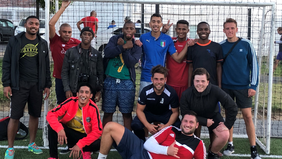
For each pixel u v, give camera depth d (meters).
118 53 3.46
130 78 3.66
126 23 3.52
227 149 3.74
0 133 3.75
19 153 3.55
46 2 3.61
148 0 3.68
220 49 3.56
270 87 3.65
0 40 10.24
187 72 3.80
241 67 3.52
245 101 3.56
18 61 3.24
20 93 3.29
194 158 2.89
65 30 3.89
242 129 4.69
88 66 3.50
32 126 3.57
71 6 5.58
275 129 4.68
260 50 4.09
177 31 3.82
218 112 3.37
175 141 2.77
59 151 3.69
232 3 3.66
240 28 4.57
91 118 3.11
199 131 3.73
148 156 2.83
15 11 6.39
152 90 3.36
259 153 3.77
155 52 3.69
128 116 3.72
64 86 3.50
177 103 3.41
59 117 3.19
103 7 5.22
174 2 3.67
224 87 3.65
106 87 3.63
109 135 2.87
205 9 5.02
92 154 3.60
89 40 3.48
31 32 3.28
